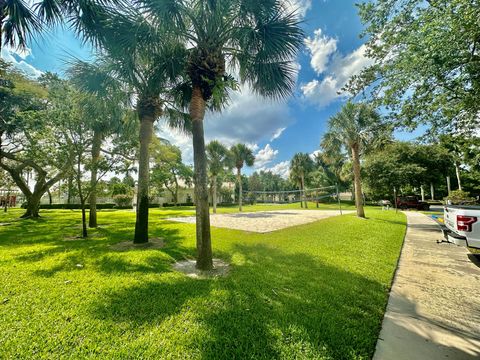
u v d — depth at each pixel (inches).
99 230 316.5
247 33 154.9
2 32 168.1
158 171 599.8
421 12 149.3
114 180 331.3
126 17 153.6
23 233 291.3
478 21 111.3
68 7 159.0
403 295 107.8
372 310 92.1
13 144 446.0
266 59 168.1
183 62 171.6
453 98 148.0
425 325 82.9
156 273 136.1
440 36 121.0
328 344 70.9
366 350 68.5
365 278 125.9
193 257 177.9
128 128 292.0
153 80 181.2
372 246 201.9
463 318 87.7
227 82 162.9
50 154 270.2
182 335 74.8
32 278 125.5
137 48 163.6
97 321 82.8
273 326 79.9
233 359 64.6
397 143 767.1
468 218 143.7
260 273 134.0
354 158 479.5
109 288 112.4
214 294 105.7
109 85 215.9
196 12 152.6
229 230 303.3
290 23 154.3
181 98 217.5
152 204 1230.9
